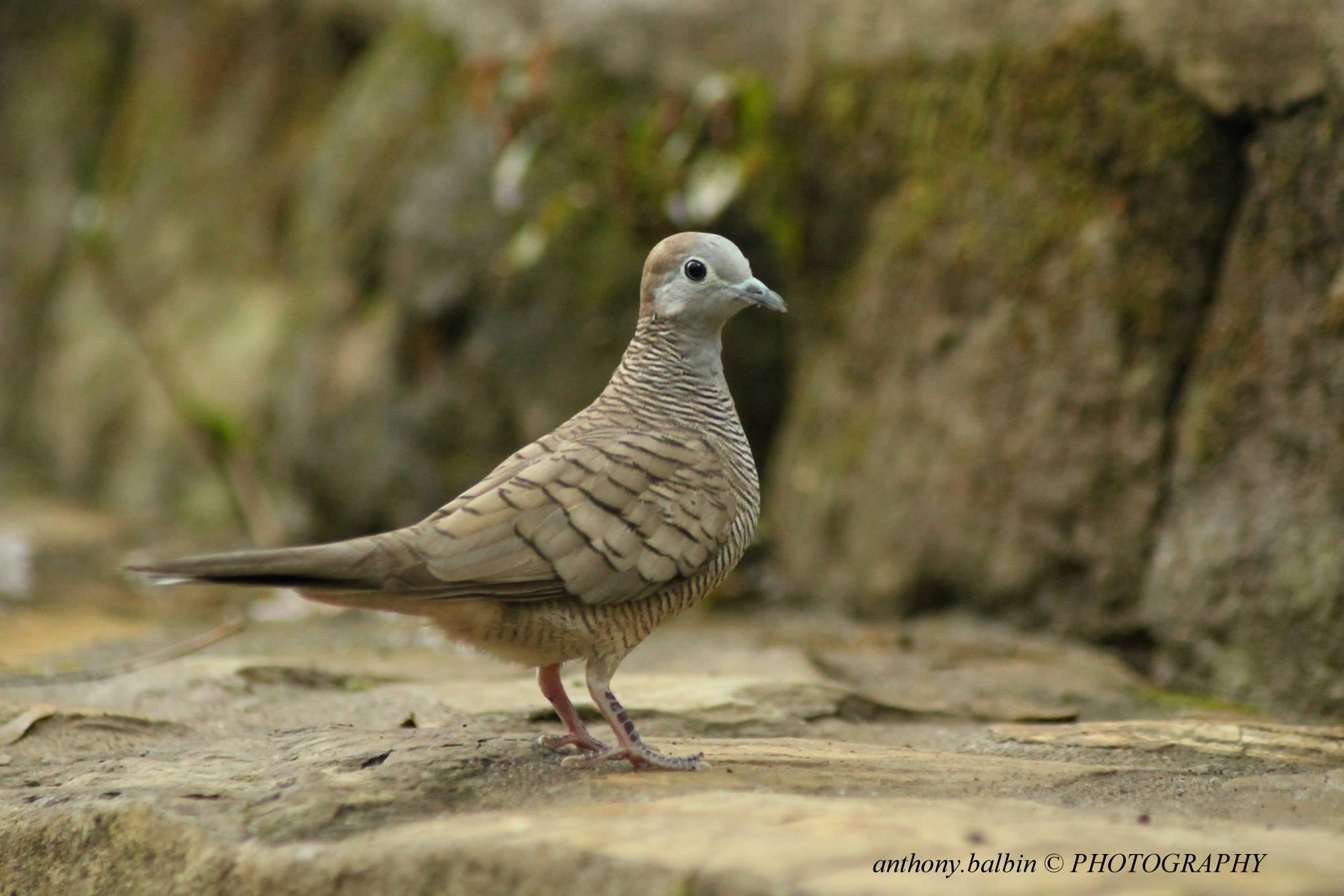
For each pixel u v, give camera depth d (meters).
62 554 16.98
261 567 6.30
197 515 18.95
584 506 7.05
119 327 20.67
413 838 5.92
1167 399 11.29
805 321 14.27
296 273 17.55
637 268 14.72
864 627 13.09
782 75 13.81
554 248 14.95
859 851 5.36
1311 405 10.23
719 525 7.43
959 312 12.55
